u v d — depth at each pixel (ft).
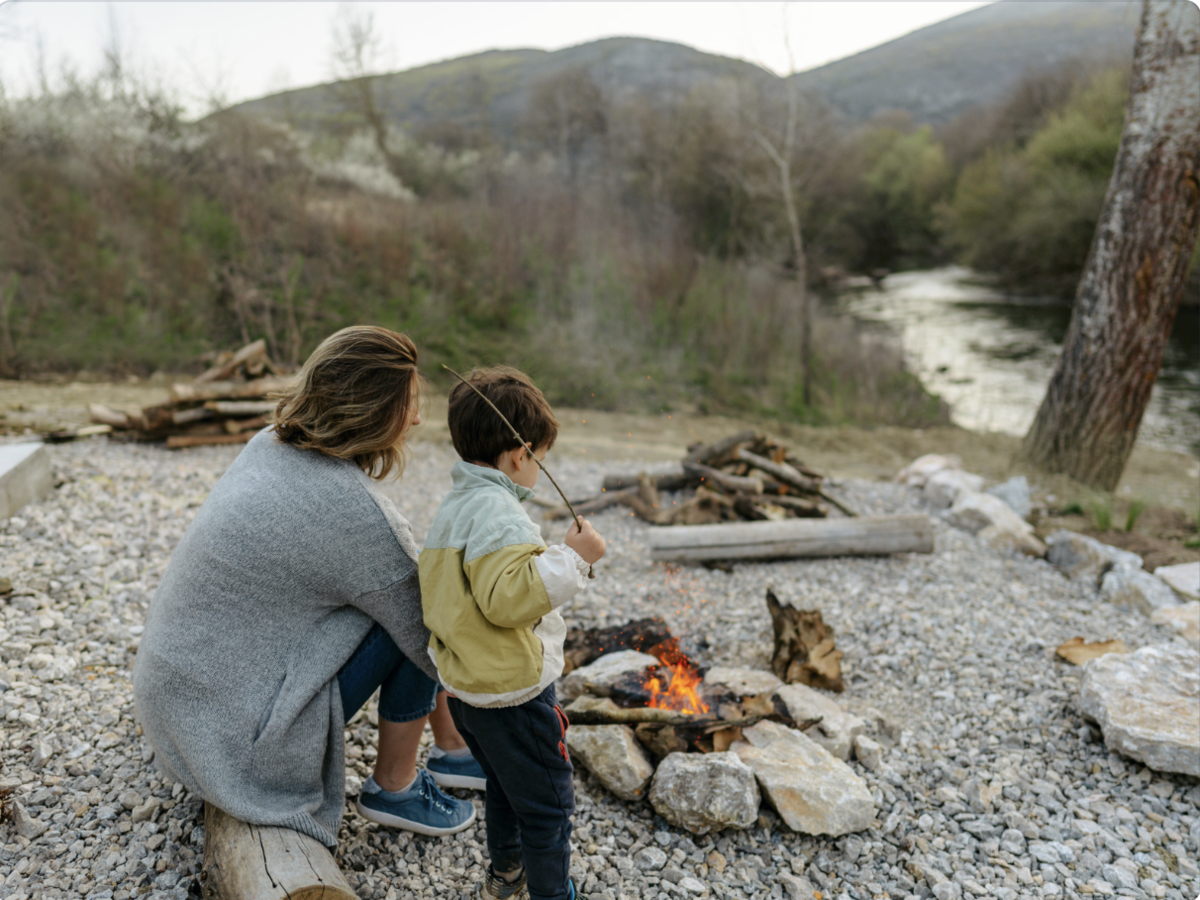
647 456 25.67
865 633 12.51
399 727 6.93
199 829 6.88
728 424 32.86
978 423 37.04
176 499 15.76
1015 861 7.79
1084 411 21.91
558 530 17.10
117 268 33.91
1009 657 11.84
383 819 7.22
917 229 116.16
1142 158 20.51
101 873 6.38
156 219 36.11
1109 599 14.30
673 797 7.82
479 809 7.93
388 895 6.73
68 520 13.57
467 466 6.00
